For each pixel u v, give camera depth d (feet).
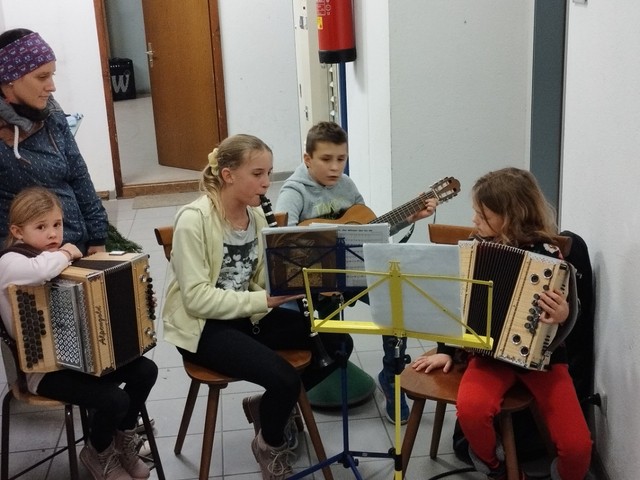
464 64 11.69
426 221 12.43
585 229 8.02
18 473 8.49
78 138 19.52
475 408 7.02
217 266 7.75
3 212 8.17
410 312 6.20
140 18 33.83
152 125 28.71
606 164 7.31
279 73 20.25
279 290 7.15
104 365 7.09
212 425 7.70
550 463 7.97
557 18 11.39
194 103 21.09
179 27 20.59
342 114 15.48
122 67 33.22
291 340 8.00
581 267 7.75
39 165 8.23
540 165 11.99
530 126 11.93
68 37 18.78
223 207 7.78
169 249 8.15
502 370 7.27
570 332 7.46
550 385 7.24
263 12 19.76
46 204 7.25
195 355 7.69
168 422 9.45
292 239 6.89
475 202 7.33
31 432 9.33
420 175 12.11
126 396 7.43
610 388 7.41
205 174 7.79
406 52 11.53
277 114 20.54
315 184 9.33
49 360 7.18
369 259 6.12
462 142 12.03
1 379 10.58
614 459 7.35
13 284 6.95
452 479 8.16
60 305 6.98
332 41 13.41
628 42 6.65
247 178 7.60
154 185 20.35
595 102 7.59
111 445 7.84
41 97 8.00
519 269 6.82
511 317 6.88
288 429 8.56
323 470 7.95
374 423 9.19
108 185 20.02
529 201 7.18
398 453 6.81
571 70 8.43
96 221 9.02
